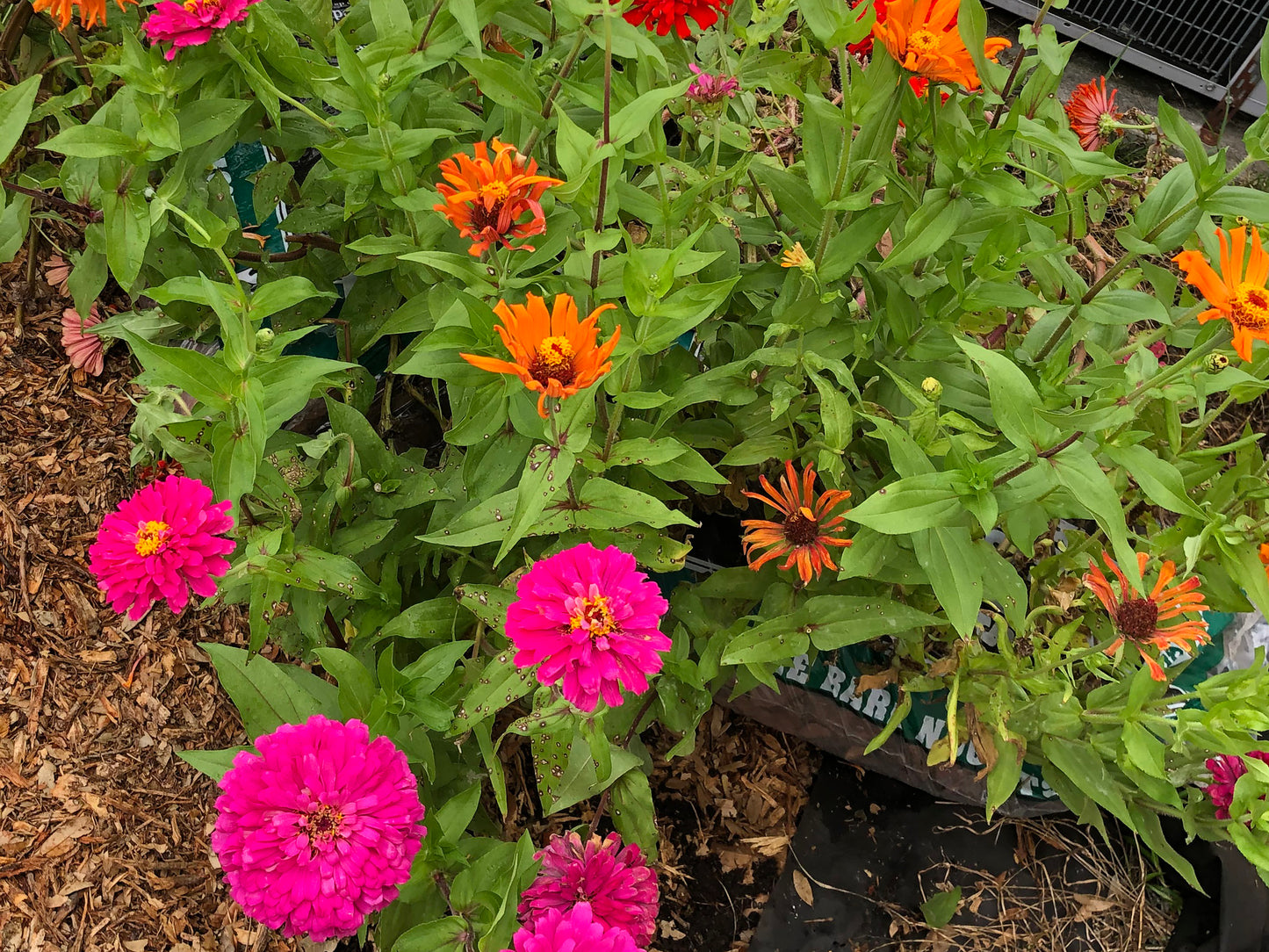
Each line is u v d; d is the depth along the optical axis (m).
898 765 0.83
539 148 0.69
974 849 0.86
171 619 0.81
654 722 0.88
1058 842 0.86
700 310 0.53
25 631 0.76
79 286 0.72
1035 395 0.52
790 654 0.64
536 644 0.48
